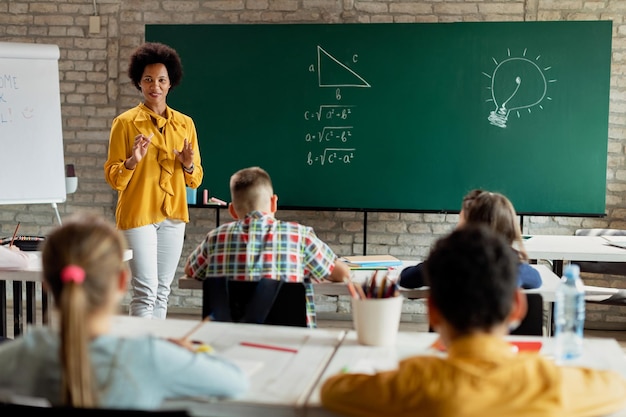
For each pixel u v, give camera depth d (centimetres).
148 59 418
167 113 427
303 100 545
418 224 559
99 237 155
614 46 531
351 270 338
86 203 586
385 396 152
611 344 215
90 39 573
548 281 319
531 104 526
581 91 522
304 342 216
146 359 154
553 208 531
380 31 534
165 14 564
